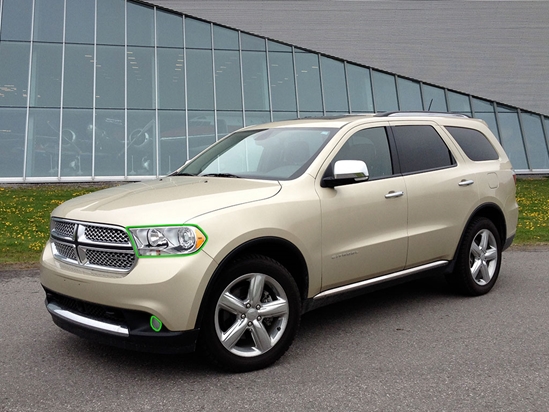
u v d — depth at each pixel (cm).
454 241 570
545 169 2439
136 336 371
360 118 528
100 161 1923
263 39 2175
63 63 1966
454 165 586
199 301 373
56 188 1781
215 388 375
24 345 461
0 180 1838
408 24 2309
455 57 2367
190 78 2067
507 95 2422
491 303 582
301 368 411
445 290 638
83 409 345
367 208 482
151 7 2086
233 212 399
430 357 431
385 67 2289
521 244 974
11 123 1886
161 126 1997
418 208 527
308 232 436
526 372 400
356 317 539
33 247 894
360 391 369
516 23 2411
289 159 484
